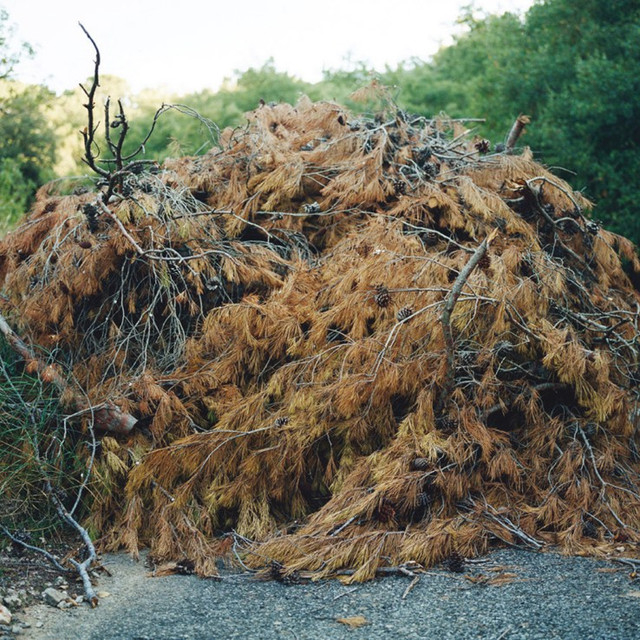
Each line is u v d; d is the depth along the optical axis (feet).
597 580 11.13
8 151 54.39
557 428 14.56
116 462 14.03
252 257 16.78
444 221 17.22
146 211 15.81
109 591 11.49
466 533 12.50
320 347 14.98
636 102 37.37
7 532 12.85
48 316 16.30
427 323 14.56
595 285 18.04
